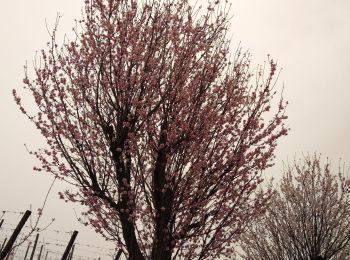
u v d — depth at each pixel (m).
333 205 14.35
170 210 7.92
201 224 8.04
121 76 8.81
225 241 8.28
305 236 14.01
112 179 8.95
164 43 9.11
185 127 7.91
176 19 9.40
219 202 8.22
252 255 14.76
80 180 8.59
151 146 8.41
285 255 14.20
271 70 8.99
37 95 8.85
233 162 8.04
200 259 7.91
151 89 8.80
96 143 8.91
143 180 7.88
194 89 8.57
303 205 14.54
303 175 15.16
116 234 8.62
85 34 9.30
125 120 8.66
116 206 8.50
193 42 9.14
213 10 9.75
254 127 8.54
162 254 7.71
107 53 9.06
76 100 8.97
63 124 8.66
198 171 7.86
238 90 8.85
